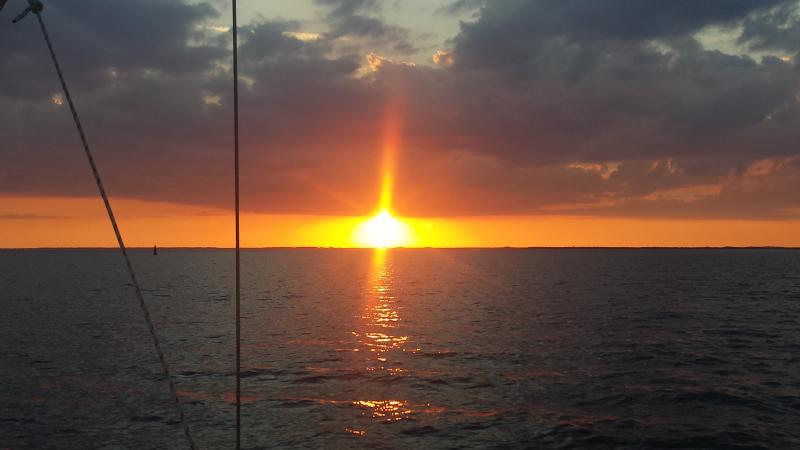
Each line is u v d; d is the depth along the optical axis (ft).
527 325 198.29
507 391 109.29
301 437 84.99
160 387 111.55
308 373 124.06
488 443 82.74
